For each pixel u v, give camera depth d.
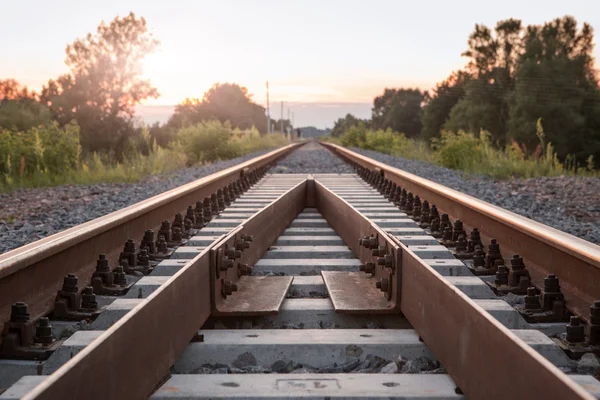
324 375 2.59
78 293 3.36
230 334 3.19
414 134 108.75
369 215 7.35
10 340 2.65
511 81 63.72
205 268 3.25
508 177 13.80
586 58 56.03
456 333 2.38
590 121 53.03
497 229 4.87
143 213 5.24
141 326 2.24
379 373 2.67
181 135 23.70
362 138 43.59
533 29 59.84
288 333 3.20
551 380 1.59
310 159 22.94
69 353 2.64
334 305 3.51
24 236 6.37
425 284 2.88
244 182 10.83
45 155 13.87
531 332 2.81
